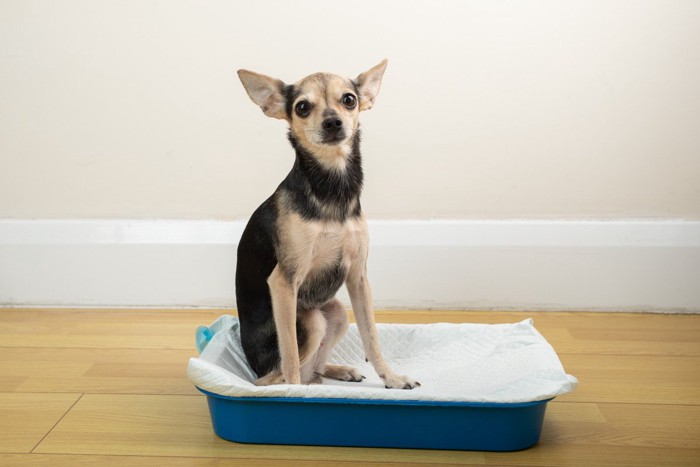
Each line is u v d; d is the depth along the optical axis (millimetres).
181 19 1278
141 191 1327
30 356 1133
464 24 1264
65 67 1296
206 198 1327
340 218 949
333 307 1017
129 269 1327
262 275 972
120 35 1285
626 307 1301
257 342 984
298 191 944
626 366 1091
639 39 1253
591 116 1276
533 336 1030
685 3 1240
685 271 1282
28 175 1326
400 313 1303
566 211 1304
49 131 1313
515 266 1303
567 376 889
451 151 1298
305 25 1274
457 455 880
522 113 1281
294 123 946
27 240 1324
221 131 1307
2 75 1300
